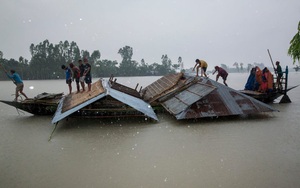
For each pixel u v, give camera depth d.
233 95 12.16
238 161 6.75
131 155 7.34
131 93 15.74
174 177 5.89
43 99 13.98
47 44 98.25
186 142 8.45
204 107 11.35
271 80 15.75
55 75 96.50
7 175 6.16
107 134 9.57
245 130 9.82
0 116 13.40
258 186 5.41
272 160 6.77
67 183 5.70
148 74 133.88
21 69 91.88
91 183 5.68
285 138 8.68
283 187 5.35
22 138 9.23
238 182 5.59
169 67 140.62
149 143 8.42
